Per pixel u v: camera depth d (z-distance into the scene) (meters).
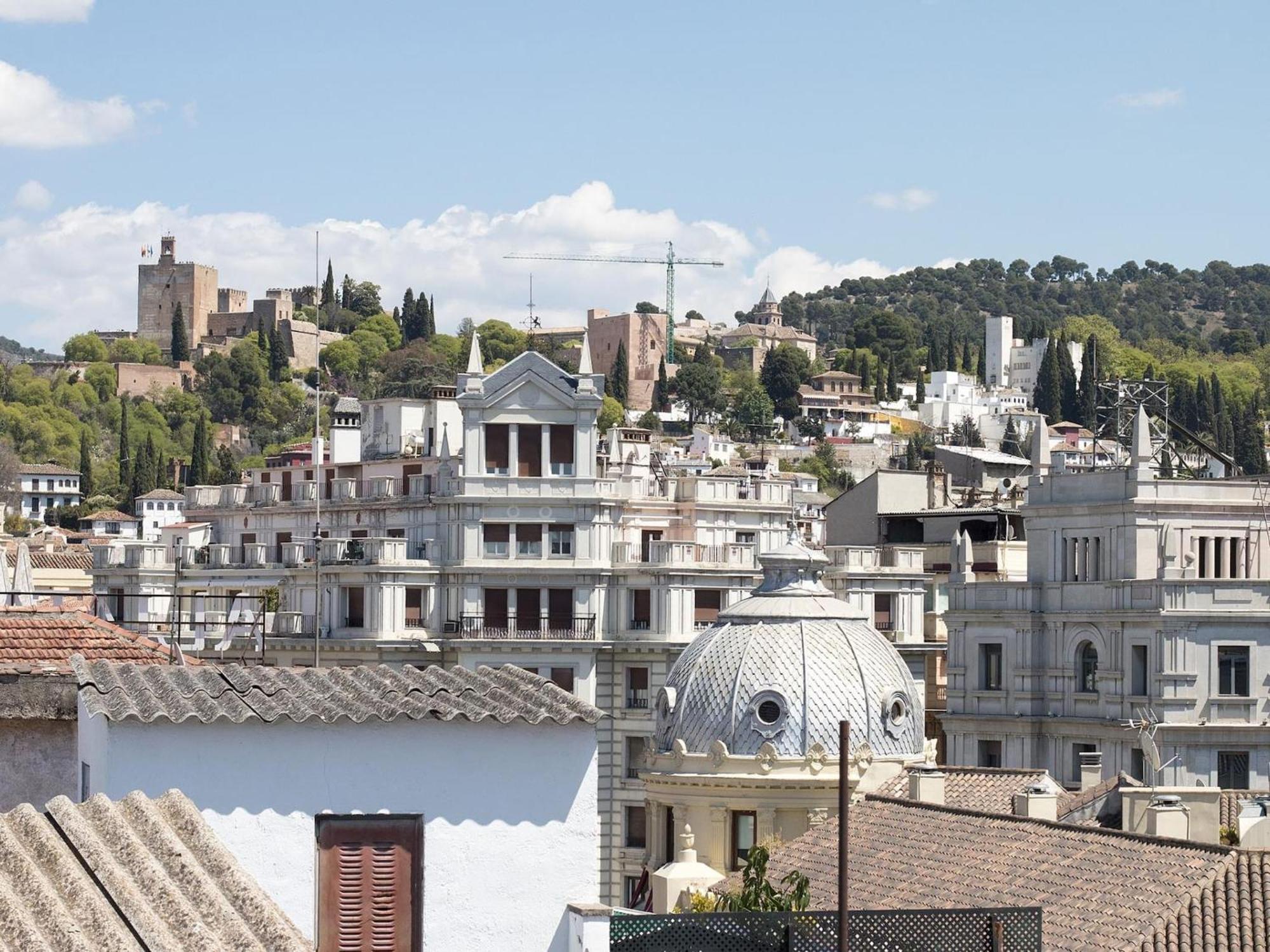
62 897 37.44
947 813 97.62
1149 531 174.50
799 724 152.75
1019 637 182.62
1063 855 85.25
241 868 40.50
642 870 161.88
